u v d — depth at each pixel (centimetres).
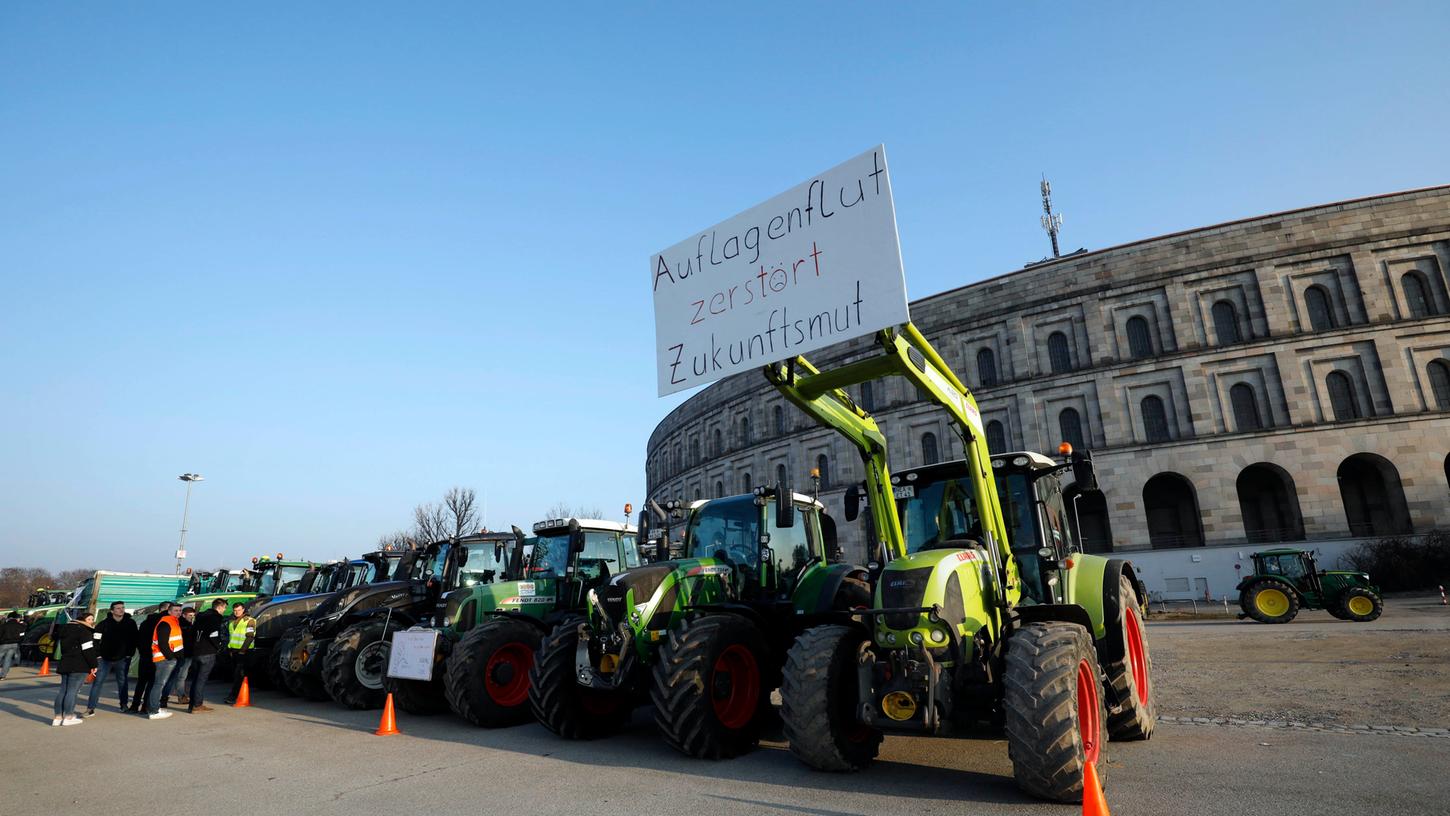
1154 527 4247
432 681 1178
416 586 1415
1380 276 3753
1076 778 547
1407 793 557
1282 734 786
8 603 9962
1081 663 630
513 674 1063
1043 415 4222
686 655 774
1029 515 782
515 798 647
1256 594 2439
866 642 734
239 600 1978
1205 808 536
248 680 1515
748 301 795
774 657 870
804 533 1022
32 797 728
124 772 831
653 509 1049
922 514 840
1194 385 3922
